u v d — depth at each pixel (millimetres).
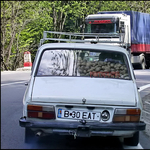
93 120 4828
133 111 4836
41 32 37531
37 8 29375
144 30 25734
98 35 6902
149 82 15227
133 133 4977
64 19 39469
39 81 5301
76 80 5355
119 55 5852
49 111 4805
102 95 4957
